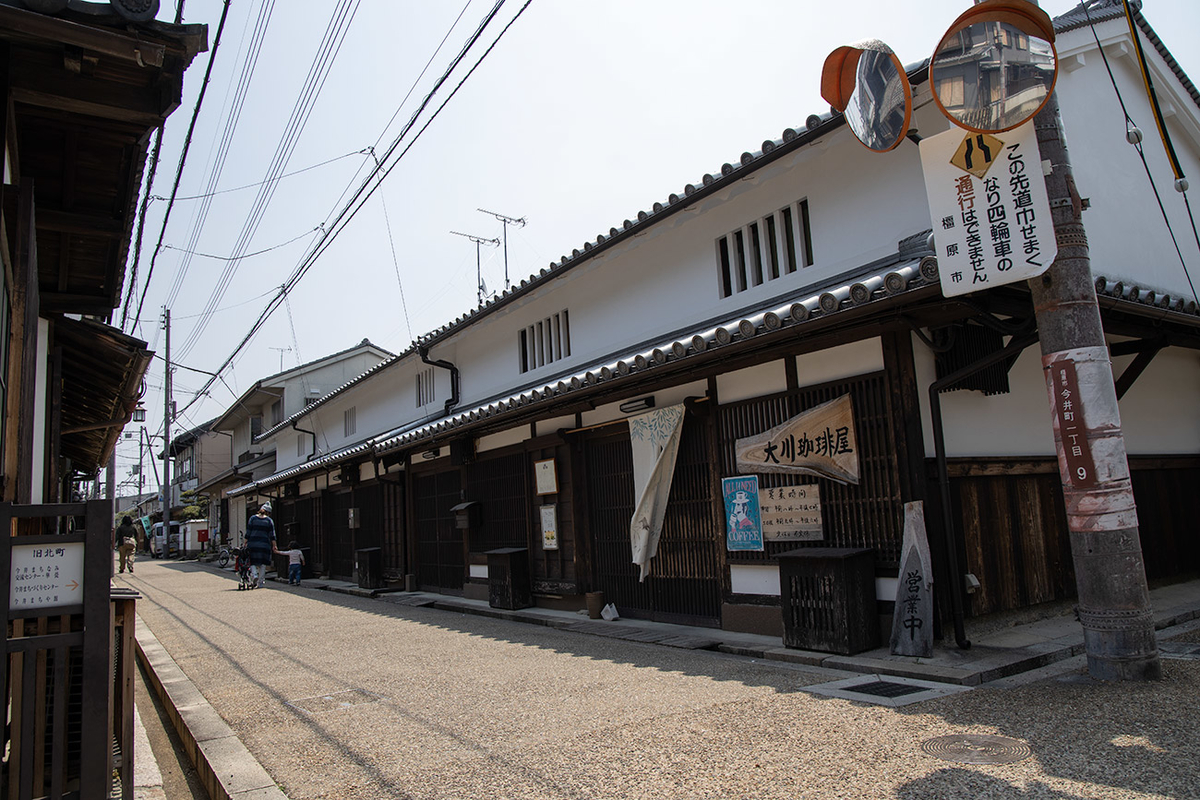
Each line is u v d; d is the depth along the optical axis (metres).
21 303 4.41
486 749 4.93
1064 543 8.28
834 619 6.93
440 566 15.44
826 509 7.63
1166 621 7.75
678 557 9.55
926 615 6.50
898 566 6.90
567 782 4.23
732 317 9.55
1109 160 9.01
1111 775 3.74
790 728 4.89
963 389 7.41
